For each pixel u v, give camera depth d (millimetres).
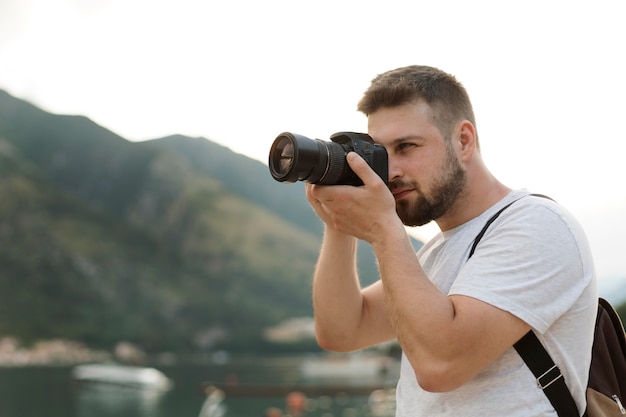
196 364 176625
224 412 53281
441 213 2951
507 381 2609
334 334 3557
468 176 2959
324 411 48219
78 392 83812
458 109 2951
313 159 2734
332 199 2873
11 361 192375
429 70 2982
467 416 2641
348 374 91188
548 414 2561
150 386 87875
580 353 2674
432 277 3047
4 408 65812
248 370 138125
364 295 3688
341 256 3475
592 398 2695
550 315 2561
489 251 2697
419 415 2838
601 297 2965
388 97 2938
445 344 2510
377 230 2791
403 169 2904
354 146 2875
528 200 2770
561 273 2596
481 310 2537
